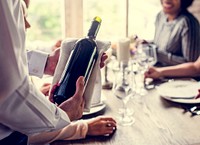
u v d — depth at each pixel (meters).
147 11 2.52
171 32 2.42
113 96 1.83
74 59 1.23
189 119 1.53
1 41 0.90
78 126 1.38
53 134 1.35
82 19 2.51
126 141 1.35
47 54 1.54
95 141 1.36
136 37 2.46
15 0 0.93
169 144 1.32
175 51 2.42
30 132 1.05
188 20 2.36
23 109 0.98
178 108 1.64
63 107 1.16
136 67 2.15
